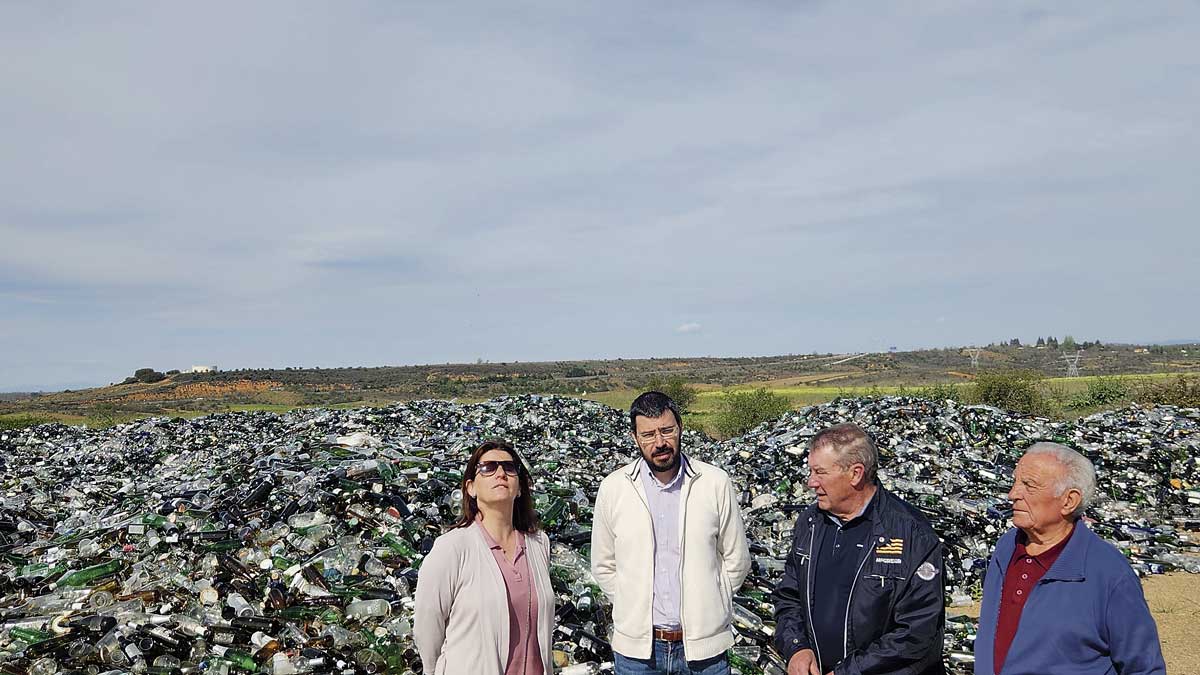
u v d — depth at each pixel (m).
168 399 84.00
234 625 8.12
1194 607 9.82
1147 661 4.03
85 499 15.40
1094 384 34.00
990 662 4.47
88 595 8.81
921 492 15.09
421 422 21.62
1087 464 4.27
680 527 5.34
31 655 7.67
